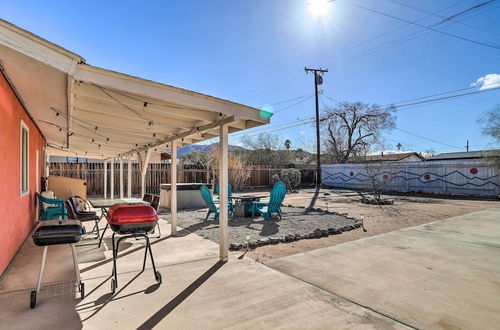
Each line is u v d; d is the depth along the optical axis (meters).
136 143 7.43
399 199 13.35
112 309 2.75
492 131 13.67
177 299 2.96
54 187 8.47
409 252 4.71
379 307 2.80
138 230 3.31
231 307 2.79
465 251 4.76
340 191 17.88
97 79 2.79
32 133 5.95
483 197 13.84
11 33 2.16
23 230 5.12
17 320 2.53
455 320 2.56
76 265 3.07
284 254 4.66
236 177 18.19
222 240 4.27
